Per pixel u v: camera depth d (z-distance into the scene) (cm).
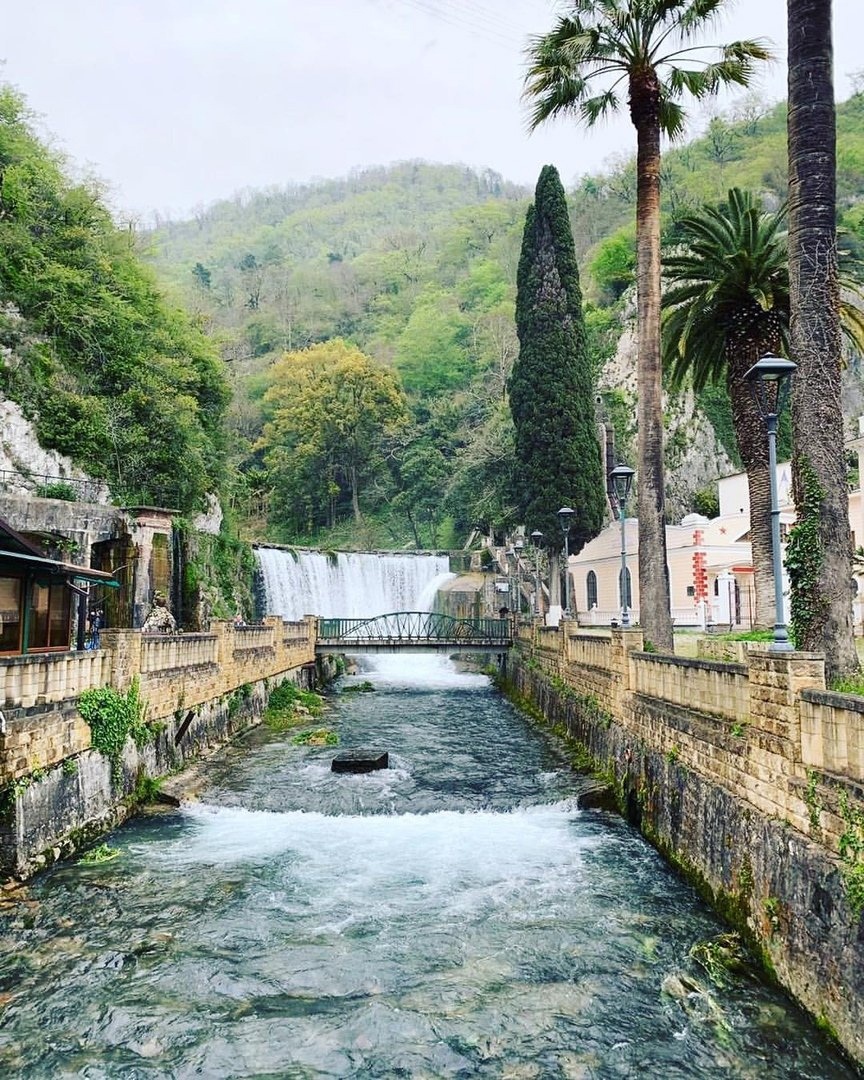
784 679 946
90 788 1438
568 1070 781
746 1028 834
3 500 2519
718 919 1099
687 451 7069
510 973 973
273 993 930
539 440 4312
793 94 1266
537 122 2259
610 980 952
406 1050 816
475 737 2492
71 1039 832
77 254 3484
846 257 1992
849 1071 744
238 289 11200
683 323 2184
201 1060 798
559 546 4316
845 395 6381
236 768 1984
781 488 3731
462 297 10238
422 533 7444
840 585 1169
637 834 1499
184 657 1983
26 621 1591
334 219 16412
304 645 3512
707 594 3884
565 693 2423
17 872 1197
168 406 3484
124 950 1027
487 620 4041
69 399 3184
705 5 1952
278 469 7406
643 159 2066
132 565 2839
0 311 3138
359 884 1259
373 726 2722
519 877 1286
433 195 17738
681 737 1319
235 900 1191
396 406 7556
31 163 3412
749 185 8619
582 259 9938
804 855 859
